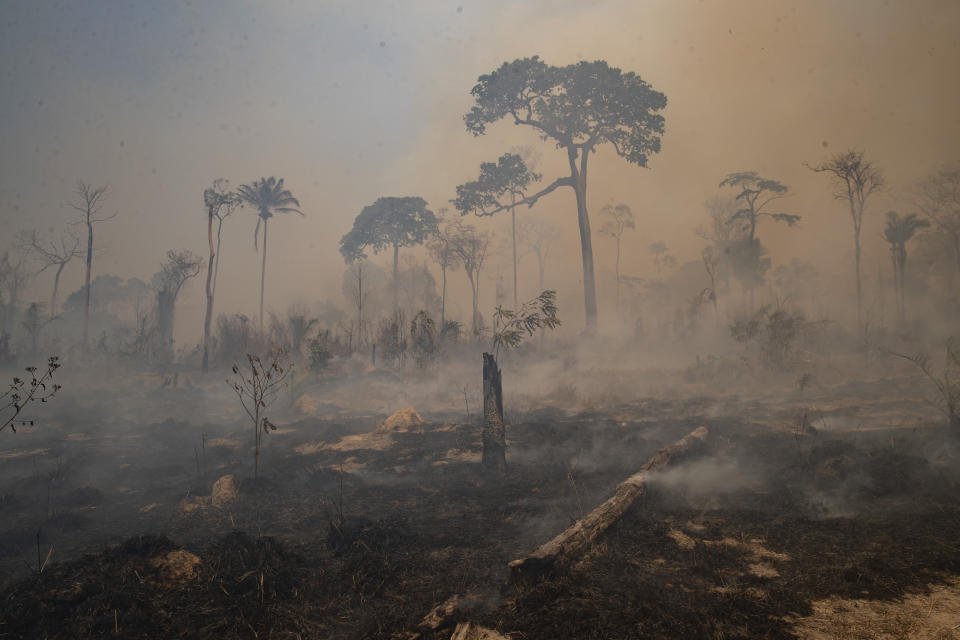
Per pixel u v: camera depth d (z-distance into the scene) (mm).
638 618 3992
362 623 4191
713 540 5605
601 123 43281
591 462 9109
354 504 7273
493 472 8594
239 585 4676
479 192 45625
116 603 4340
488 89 43281
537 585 4562
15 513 7434
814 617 3994
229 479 7742
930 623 3834
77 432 13648
